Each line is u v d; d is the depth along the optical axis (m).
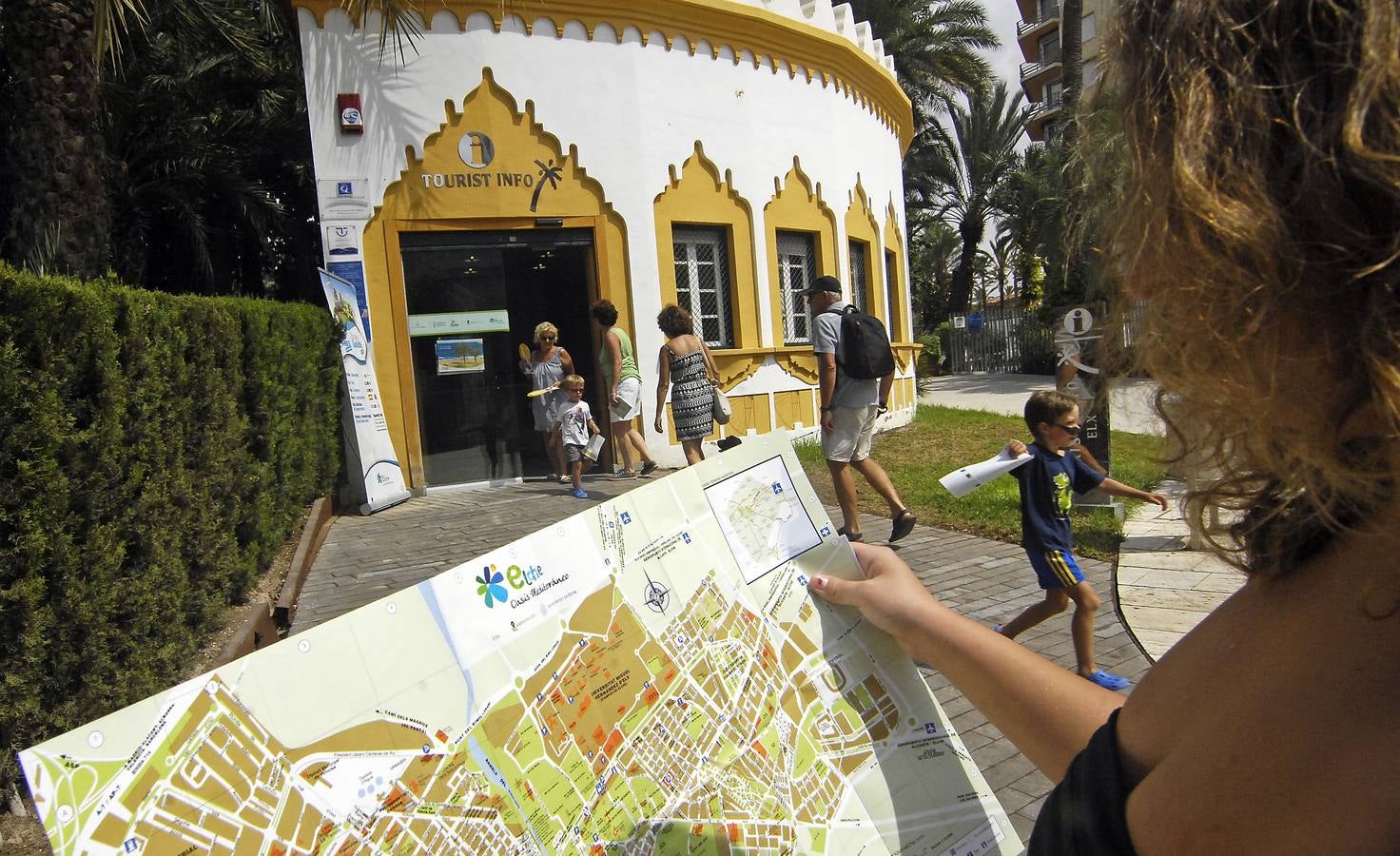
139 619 3.02
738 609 1.15
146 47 7.94
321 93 8.20
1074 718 1.05
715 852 1.01
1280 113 0.49
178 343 3.50
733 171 10.15
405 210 8.51
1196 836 0.60
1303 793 0.55
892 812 1.13
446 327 8.88
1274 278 0.49
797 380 10.95
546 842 0.92
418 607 0.93
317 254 11.16
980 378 25.69
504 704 0.94
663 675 1.06
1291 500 0.63
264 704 0.81
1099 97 0.65
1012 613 4.81
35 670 2.54
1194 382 0.56
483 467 9.12
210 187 9.88
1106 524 6.52
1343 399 0.51
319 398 7.06
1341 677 0.56
